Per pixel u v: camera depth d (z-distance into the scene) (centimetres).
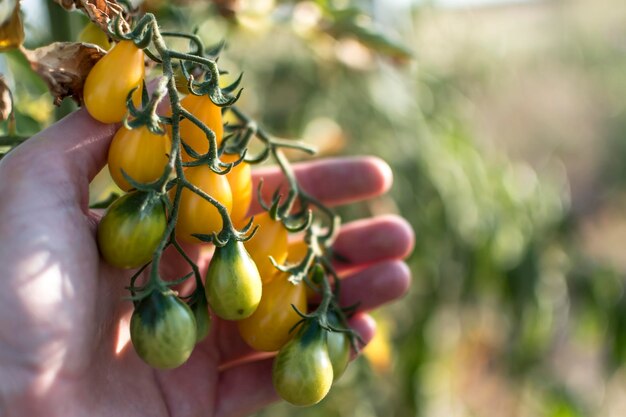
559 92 200
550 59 203
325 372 34
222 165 31
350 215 71
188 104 33
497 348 108
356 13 52
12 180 34
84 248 34
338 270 54
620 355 93
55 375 33
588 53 205
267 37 70
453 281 79
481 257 78
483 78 125
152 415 40
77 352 34
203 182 32
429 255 74
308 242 37
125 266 32
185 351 31
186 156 34
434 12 106
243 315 32
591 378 141
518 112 194
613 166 191
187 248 44
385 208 71
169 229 31
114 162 33
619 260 155
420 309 80
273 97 75
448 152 77
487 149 85
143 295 31
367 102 72
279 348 36
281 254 36
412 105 74
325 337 34
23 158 34
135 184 31
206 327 34
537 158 196
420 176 72
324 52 56
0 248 32
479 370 119
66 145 35
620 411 138
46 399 33
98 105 32
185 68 34
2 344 32
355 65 56
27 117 44
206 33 56
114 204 32
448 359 98
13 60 42
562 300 90
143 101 31
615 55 206
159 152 32
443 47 112
